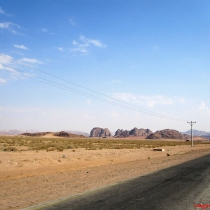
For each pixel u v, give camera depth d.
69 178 15.32
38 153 34.56
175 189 11.38
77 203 8.73
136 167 21.88
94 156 33.75
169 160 29.81
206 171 18.41
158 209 7.95
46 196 10.03
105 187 11.88
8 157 26.78
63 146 56.09
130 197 9.67
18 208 8.09
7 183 13.46
